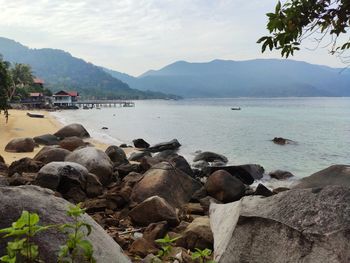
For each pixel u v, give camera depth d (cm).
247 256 504
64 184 1129
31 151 2494
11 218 409
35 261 275
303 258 439
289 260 450
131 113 9844
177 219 902
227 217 690
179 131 4872
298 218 475
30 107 9925
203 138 4075
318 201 480
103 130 4969
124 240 764
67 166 1141
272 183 1919
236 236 534
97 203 1048
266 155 2928
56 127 4666
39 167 1454
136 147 3234
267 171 2242
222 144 3562
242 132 4703
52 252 376
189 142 3725
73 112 10038
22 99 10438
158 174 1175
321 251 430
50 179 1097
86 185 1171
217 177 1289
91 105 13875
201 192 1238
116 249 462
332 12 368
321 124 5956
